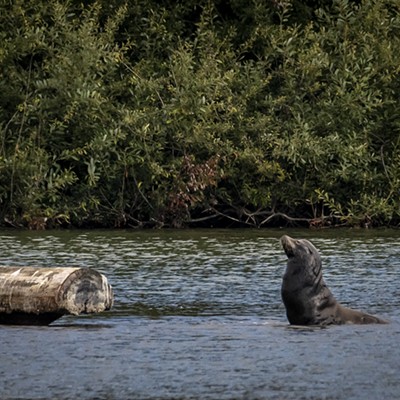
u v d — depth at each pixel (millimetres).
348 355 30406
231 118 67125
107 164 65812
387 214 66125
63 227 67000
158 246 55188
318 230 64875
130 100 68250
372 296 40188
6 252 52094
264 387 27188
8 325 34469
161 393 26703
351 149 65938
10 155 66125
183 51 67000
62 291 33531
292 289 34906
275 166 65875
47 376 28156
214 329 34188
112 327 34469
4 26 68062
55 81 65812
